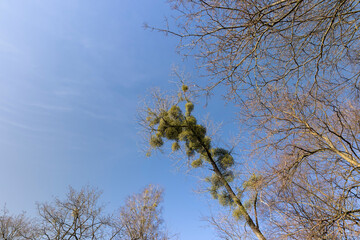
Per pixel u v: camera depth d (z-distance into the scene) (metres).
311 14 3.58
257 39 3.72
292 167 4.69
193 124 9.12
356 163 4.18
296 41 3.71
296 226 4.38
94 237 12.26
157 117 9.29
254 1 3.23
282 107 4.66
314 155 5.28
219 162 8.79
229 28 3.55
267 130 4.68
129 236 12.34
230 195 8.28
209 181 8.85
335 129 4.93
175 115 8.91
